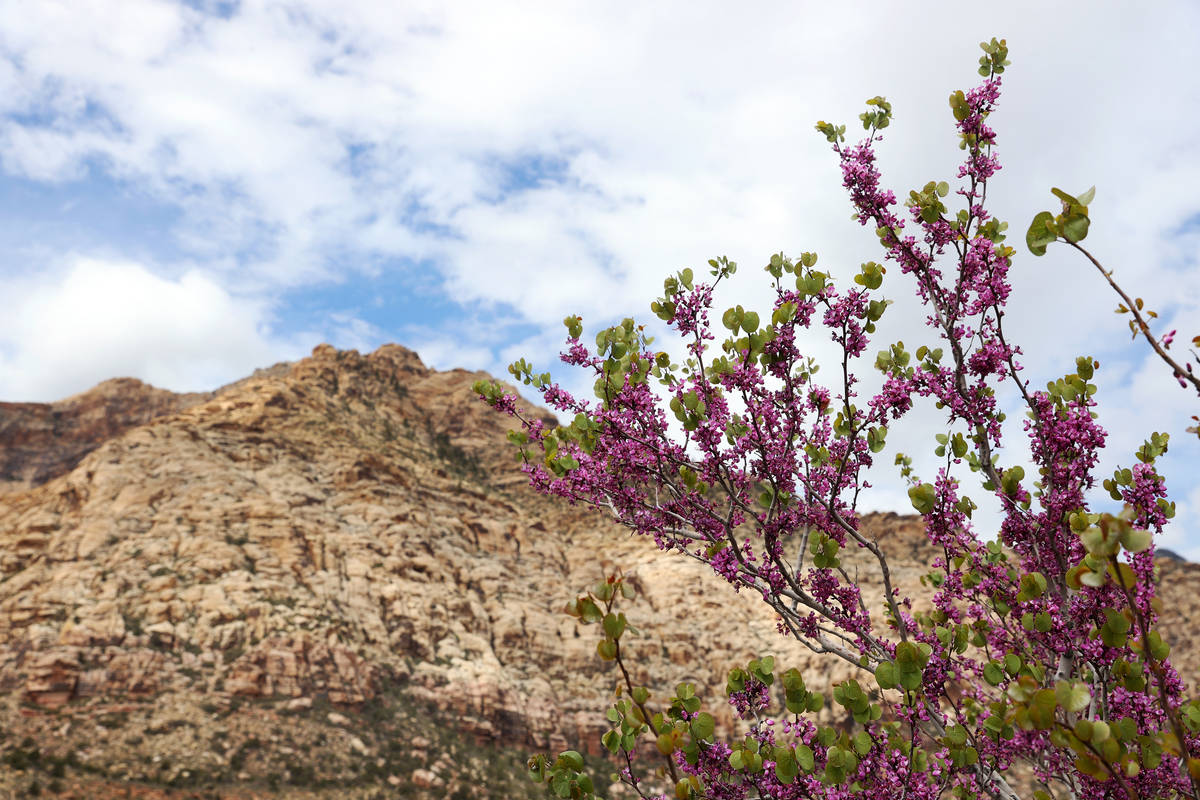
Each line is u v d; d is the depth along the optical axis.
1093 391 5.44
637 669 81.00
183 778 49.94
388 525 89.69
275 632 66.62
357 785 54.69
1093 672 4.91
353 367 147.25
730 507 5.43
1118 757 2.73
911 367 6.11
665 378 6.26
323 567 78.69
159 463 85.19
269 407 108.19
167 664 60.94
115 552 72.44
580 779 3.92
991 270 5.61
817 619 5.18
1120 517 2.74
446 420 155.00
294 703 61.22
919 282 5.95
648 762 62.09
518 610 88.75
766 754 4.29
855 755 4.17
